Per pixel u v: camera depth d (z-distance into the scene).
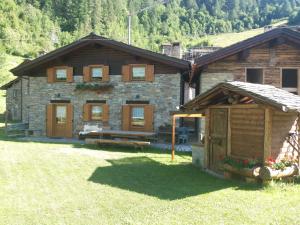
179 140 16.05
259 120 8.60
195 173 9.81
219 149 9.83
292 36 13.77
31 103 19.17
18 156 12.34
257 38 14.03
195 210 6.46
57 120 18.81
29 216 6.23
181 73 16.70
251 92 8.08
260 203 6.84
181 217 6.10
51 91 18.77
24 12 82.00
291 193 7.49
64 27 86.75
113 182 8.72
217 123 9.95
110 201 7.10
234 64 14.62
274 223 5.78
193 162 11.09
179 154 13.38
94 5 87.81
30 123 19.20
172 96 16.45
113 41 16.77
